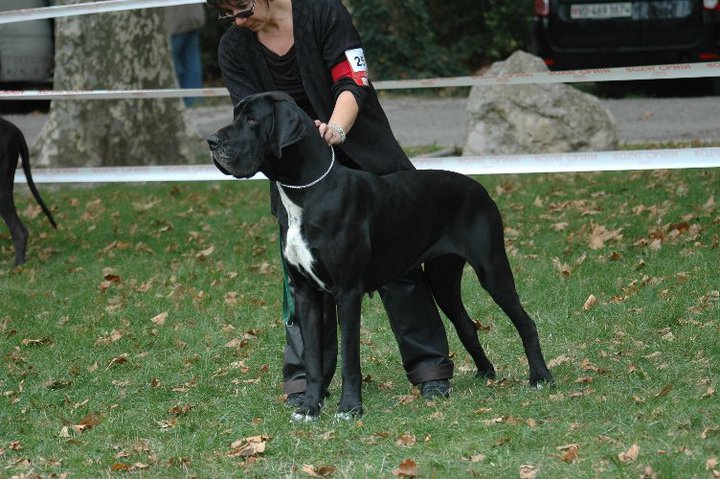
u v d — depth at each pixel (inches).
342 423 311.9
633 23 962.1
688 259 475.8
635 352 374.9
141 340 429.7
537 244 534.6
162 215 673.6
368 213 307.1
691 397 315.0
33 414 343.0
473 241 326.0
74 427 325.7
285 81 322.0
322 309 320.2
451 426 306.5
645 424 294.5
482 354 356.5
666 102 995.3
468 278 479.5
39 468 296.8
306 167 299.9
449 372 341.7
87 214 687.7
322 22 311.6
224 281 513.3
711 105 954.1
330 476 280.1
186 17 931.3
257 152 292.4
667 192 617.0
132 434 320.8
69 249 602.5
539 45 994.7
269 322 445.4
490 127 738.8
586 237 534.9
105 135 796.0
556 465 273.3
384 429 307.9
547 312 429.4
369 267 311.6
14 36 1003.3
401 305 338.0
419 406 329.1
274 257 553.6
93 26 784.9
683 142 753.0
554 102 728.3
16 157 565.6
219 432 317.7
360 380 318.0
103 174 587.5
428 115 1047.0
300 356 339.9
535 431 297.1
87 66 786.8
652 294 433.7
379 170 323.3
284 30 315.0
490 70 749.9
